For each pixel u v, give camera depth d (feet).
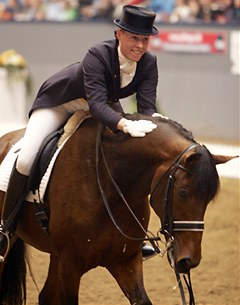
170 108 93.20
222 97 90.53
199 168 25.25
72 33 98.07
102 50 28.35
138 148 27.35
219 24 90.07
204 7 94.07
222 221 55.83
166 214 25.79
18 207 30.81
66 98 30.09
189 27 91.56
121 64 28.45
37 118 30.63
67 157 29.17
